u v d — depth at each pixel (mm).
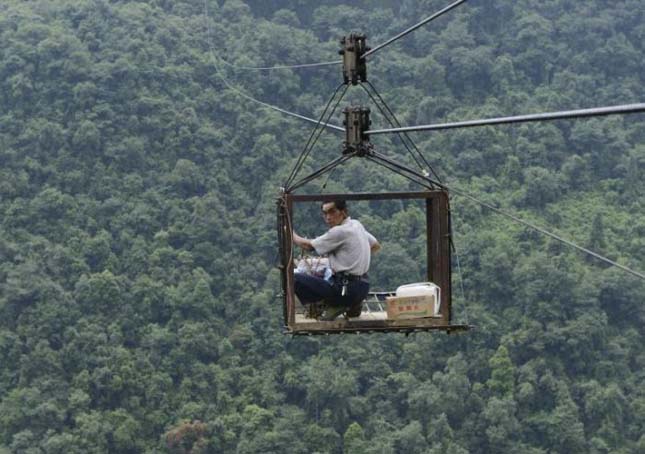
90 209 117438
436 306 27203
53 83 126375
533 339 106438
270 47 142250
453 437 98562
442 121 136500
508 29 149000
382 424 98750
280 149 127188
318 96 140500
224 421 98500
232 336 106938
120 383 100188
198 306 107938
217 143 126375
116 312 106812
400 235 115312
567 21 149875
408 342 105125
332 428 98500
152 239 115812
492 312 109812
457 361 103062
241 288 112000
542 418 100375
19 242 113312
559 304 108562
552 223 122438
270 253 115562
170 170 123438
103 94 126250
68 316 105375
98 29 133250
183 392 101188
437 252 27469
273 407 100688
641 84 146875
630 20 151750
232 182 123375
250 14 148750
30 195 118188
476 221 120562
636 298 112000
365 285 27531
